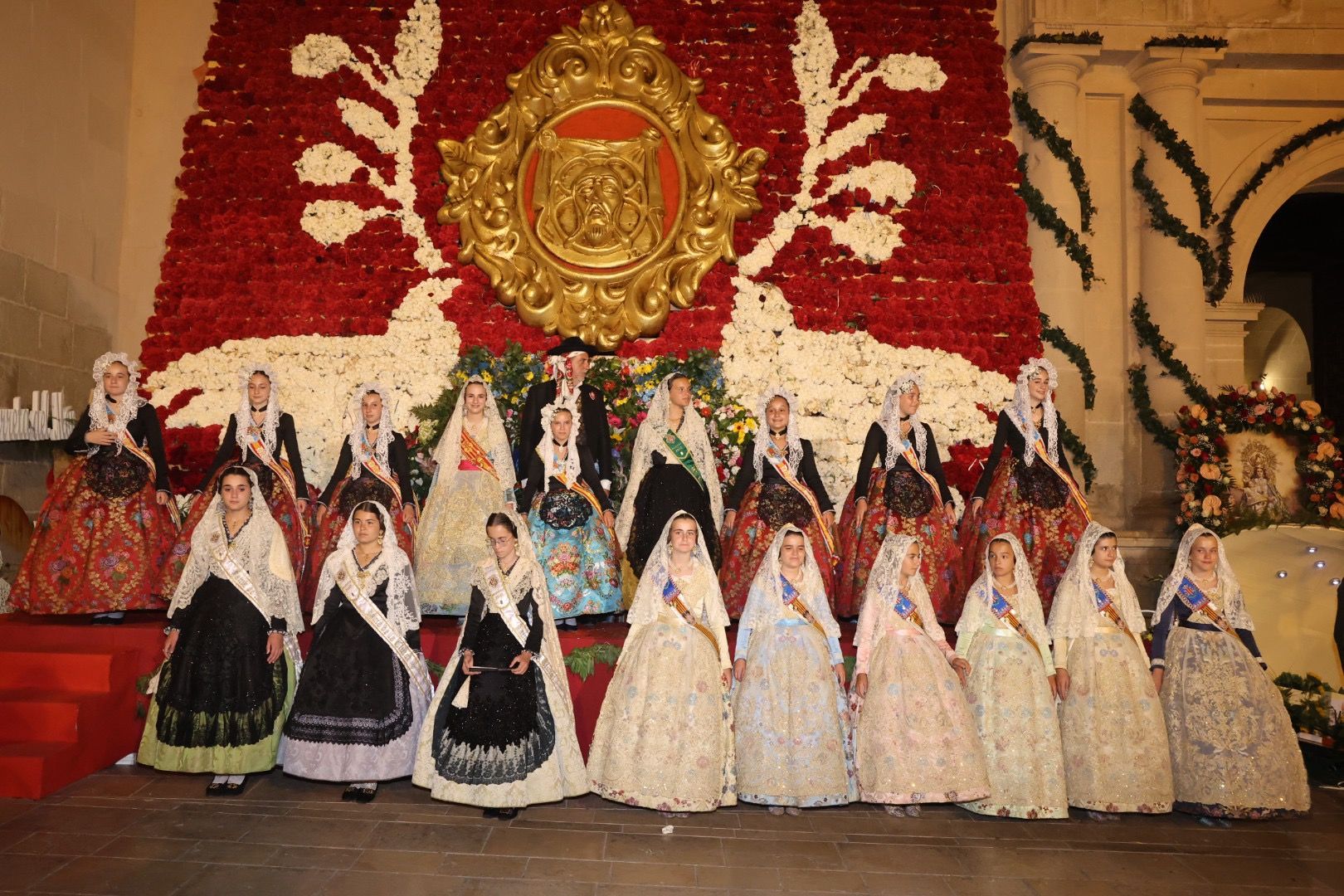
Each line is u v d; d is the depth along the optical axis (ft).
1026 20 27.81
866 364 26.55
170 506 19.86
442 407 24.12
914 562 16.96
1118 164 28.25
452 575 19.26
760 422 21.11
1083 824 16.12
